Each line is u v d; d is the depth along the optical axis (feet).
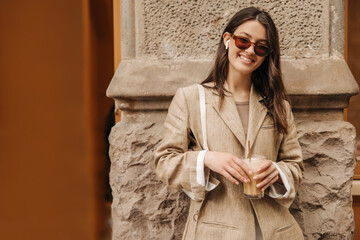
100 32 11.14
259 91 5.23
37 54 10.15
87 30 9.90
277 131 5.06
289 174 4.83
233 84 5.08
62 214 10.50
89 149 10.37
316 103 6.61
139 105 6.57
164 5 6.56
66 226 10.46
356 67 9.91
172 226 6.53
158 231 6.51
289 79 6.39
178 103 5.01
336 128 6.59
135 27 6.61
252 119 4.87
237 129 4.78
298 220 6.61
